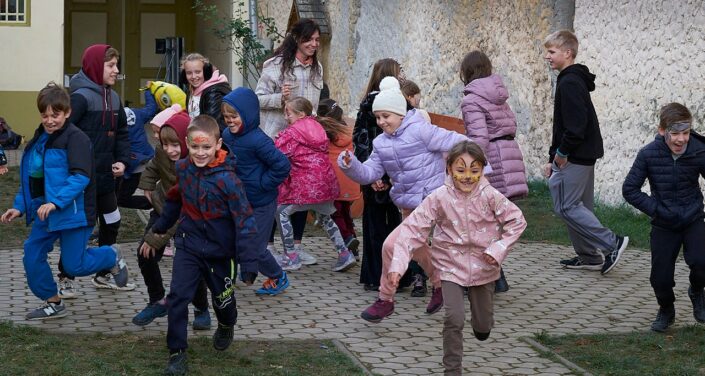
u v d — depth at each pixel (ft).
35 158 21.42
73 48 86.43
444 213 18.28
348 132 30.83
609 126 38.37
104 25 86.84
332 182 27.55
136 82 87.56
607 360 19.70
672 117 20.97
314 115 29.96
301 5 65.00
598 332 22.20
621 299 25.35
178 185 18.75
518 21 43.50
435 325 22.66
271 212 23.53
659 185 21.42
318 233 34.22
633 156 37.04
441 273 18.44
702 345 20.94
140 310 23.44
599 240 27.73
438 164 23.72
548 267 28.99
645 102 36.37
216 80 27.45
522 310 24.13
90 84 24.38
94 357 19.34
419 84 51.98
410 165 23.58
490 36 45.60
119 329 21.74
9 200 40.78
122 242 32.04
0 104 63.93
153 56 87.71
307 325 22.44
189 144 18.29
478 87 25.45
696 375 18.88
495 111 25.55
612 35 38.06
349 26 60.85
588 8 39.40
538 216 36.78
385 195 25.02
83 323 22.17
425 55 51.24
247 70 66.44
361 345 20.93
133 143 30.37
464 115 25.55
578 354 20.27
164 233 19.36
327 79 65.21
